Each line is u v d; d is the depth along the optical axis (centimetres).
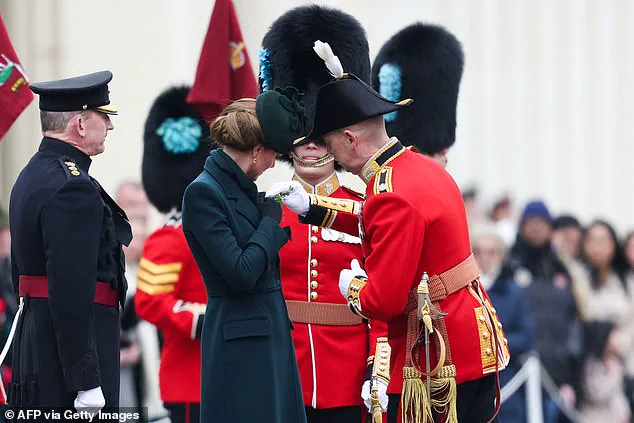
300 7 2455
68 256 2058
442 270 2072
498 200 4797
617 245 3934
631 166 5306
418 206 2042
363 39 2464
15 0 4578
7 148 4566
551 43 5347
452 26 5291
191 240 1992
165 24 4625
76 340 2059
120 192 3419
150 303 2534
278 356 2002
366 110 2080
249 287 1958
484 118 5344
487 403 2139
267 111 1989
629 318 3884
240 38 2673
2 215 3509
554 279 3728
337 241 2361
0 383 2480
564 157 5325
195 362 2552
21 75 2456
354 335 2358
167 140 2720
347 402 2339
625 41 5325
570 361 3756
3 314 3155
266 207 2045
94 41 4584
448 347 2059
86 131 2162
